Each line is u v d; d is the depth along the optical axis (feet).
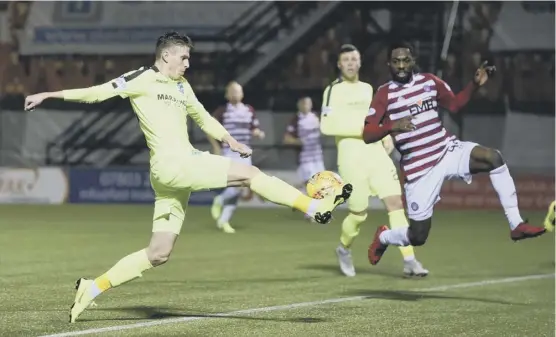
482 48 147.64
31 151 156.56
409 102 44.55
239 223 104.58
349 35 153.89
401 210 56.59
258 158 147.95
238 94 97.96
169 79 38.01
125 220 106.22
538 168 140.97
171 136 37.42
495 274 60.95
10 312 41.45
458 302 47.60
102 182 140.15
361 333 37.81
